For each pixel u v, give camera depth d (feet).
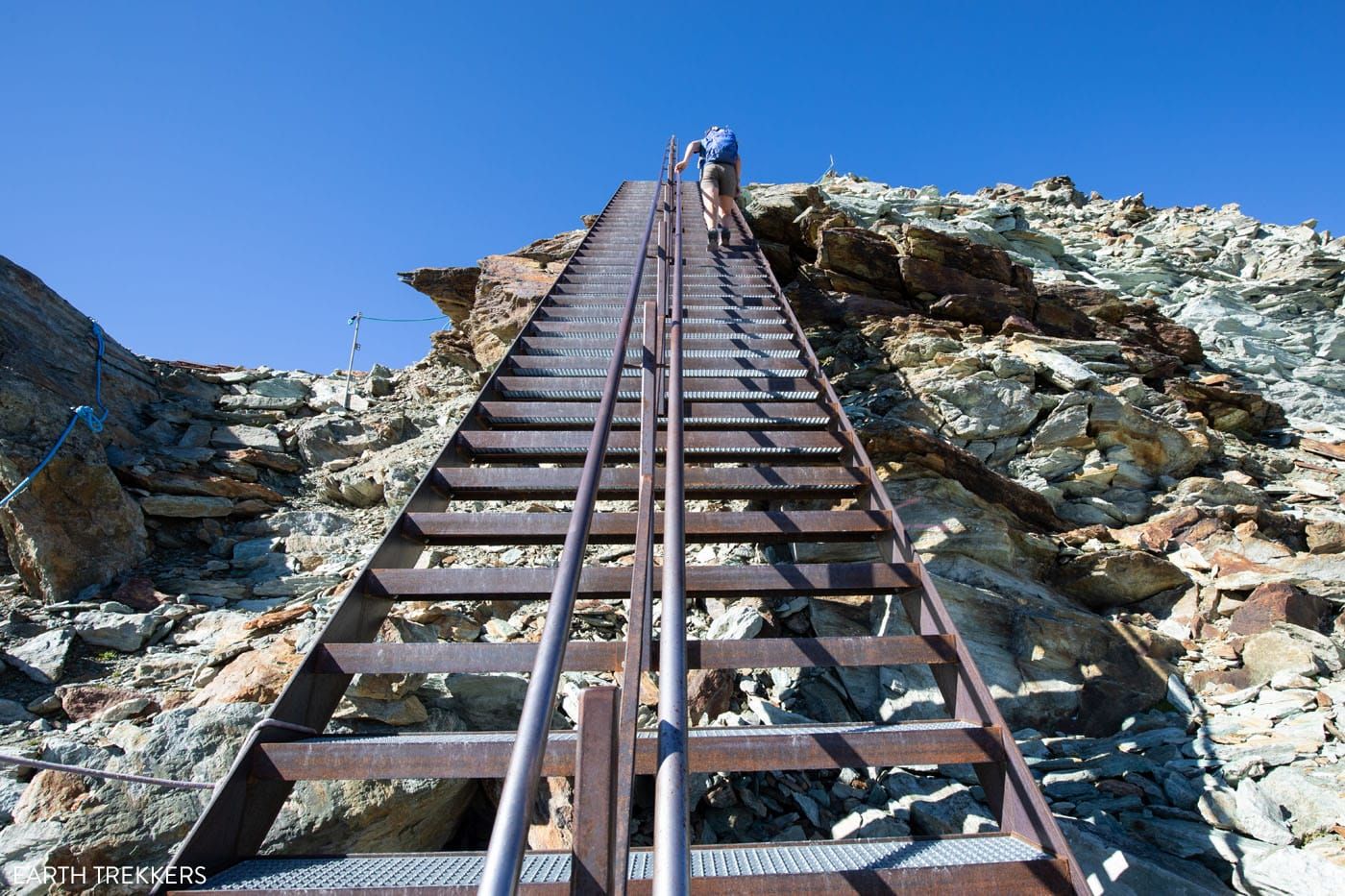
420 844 10.19
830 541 11.51
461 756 6.79
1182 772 11.13
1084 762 11.87
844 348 26.13
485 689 12.11
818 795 11.07
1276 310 40.24
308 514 19.34
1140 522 19.17
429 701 11.73
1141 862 9.27
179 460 20.15
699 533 10.62
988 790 7.56
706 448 13.65
